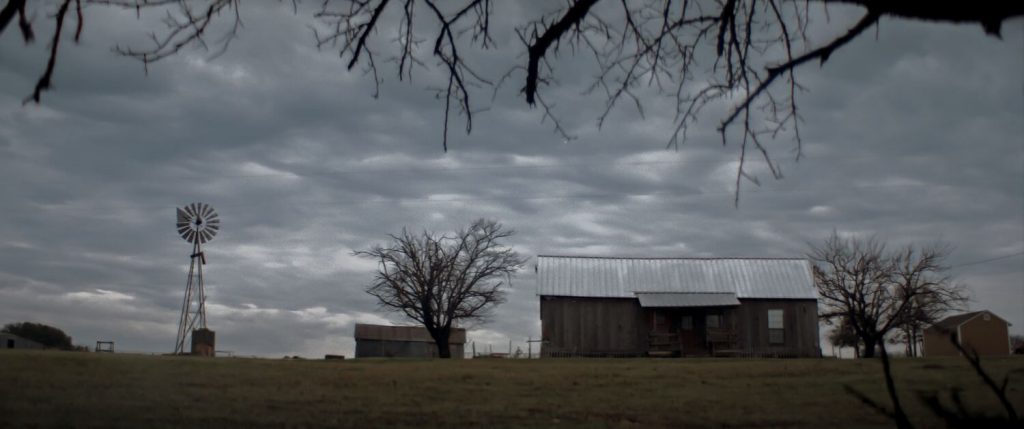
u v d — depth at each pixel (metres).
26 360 35.78
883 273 53.50
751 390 32.75
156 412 24.17
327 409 26.42
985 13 4.50
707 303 63.06
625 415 26.42
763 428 23.88
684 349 64.12
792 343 64.31
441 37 7.52
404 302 65.38
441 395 30.86
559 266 68.19
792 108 7.32
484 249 67.19
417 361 50.72
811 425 24.14
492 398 30.22
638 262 69.00
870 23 5.66
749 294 65.31
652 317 64.94
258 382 33.09
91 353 43.84
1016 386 29.41
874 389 31.38
